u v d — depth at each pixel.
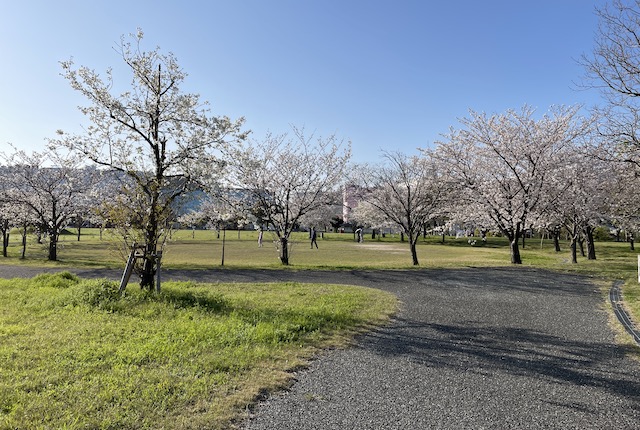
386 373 4.96
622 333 7.02
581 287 12.26
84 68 9.49
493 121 19.61
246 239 51.34
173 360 4.96
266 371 4.82
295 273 15.54
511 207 19.27
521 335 6.87
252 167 13.70
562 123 18.52
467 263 20.22
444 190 20.77
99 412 3.60
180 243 41.16
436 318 8.11
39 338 5.77
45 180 22.36
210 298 8.69
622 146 13.54
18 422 3.37
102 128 10.15
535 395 4.37
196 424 3.50
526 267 17.83
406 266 18.27
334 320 7.46
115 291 8.38
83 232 62.84
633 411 4.01
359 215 44.31
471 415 3.86
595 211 20.20
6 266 18.06
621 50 10.88
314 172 20.50
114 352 5.20
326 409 3.91
